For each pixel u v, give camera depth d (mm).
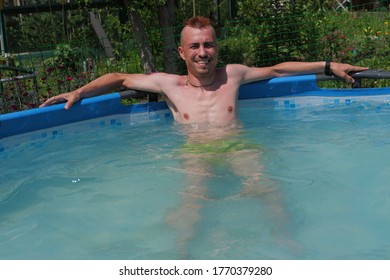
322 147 3748
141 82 4590
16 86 5953
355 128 4207
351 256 2312
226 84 4418
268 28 7836
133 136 4258
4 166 3672
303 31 7707
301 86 4984
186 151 3707
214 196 2939
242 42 8922
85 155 3834
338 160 3473
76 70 6887
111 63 8219
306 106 5016
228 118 4348
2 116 4094
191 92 4375
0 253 2475
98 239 2566
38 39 10820
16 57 8898
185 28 4223
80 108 4500
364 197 2912
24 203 3035
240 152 3613
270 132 4148
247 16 8430
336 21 9070
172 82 4465
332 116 4594
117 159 3689
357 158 3504
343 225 2598
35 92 6109
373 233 2518
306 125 4340
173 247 2447
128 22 8898
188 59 4230
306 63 4961
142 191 3088
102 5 7703
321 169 3316
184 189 3059
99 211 2875
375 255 2320
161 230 2617
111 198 3033
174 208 2834
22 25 10938
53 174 3471
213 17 11477
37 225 2752
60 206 2969
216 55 4250
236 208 2779
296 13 7887
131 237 2566
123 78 4703
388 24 8648
